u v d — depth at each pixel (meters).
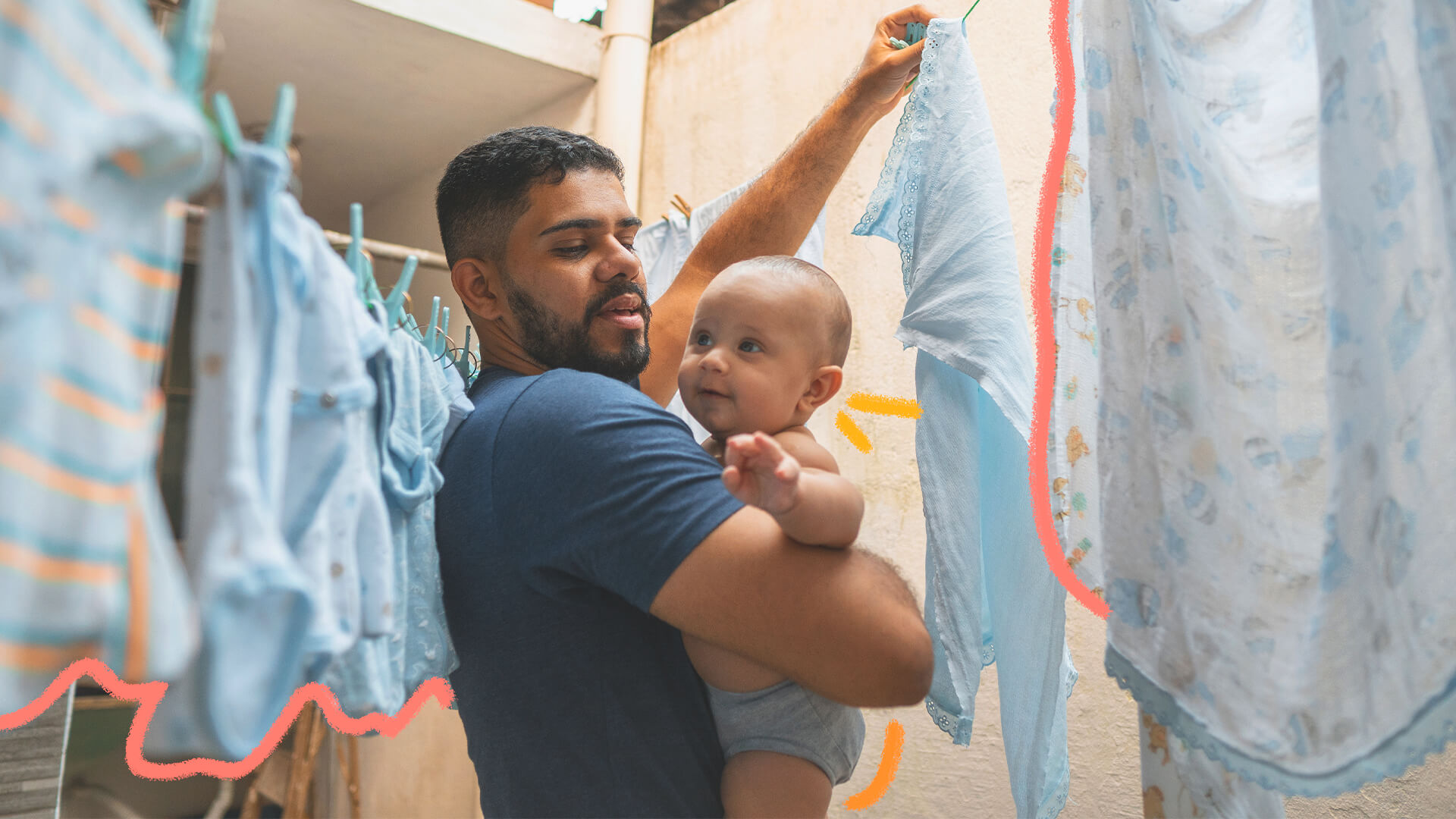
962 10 2.14
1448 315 0.69
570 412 0.91
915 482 2.07
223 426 0.56
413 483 0.93
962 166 1.20
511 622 0.92
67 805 4.02
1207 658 0.79
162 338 0.54
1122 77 0.91
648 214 2.92
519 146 1.14
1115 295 0.88
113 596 0.49
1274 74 0.86
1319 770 0.71
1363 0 0.75
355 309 0.76
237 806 4.45
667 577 0.82
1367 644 0.70
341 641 0.69
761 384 0.99
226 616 0.57
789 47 2.57
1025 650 1.13
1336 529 0.72
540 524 0.89
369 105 3.22
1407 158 0.73
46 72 0.45
